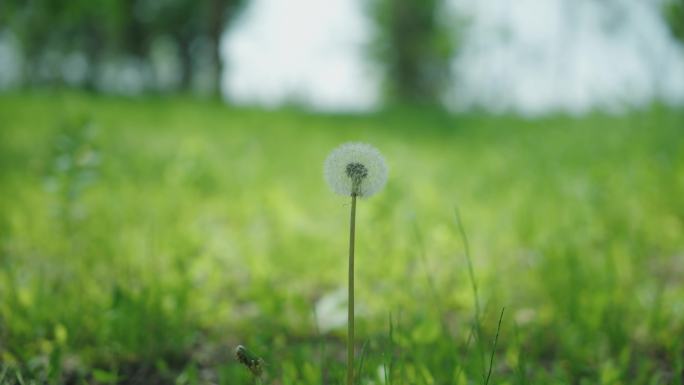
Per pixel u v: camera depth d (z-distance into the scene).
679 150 2.32
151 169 2.79
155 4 14.11
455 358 0.93
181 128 4.68
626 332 1.08
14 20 9.32
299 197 2.34
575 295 1.15
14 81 11.25
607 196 1.97
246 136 4.39
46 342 1.05
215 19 10.37
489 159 3.41
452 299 1.26
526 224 1.79
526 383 0.91
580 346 1.06
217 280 1.30
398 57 15.11
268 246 1.60
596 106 3.97
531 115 6.16
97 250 1.51
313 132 4.97
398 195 1.61
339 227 1.81
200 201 2.26
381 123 6.04
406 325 1.12
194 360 1.06
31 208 1.96
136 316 1.05
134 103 6.79
